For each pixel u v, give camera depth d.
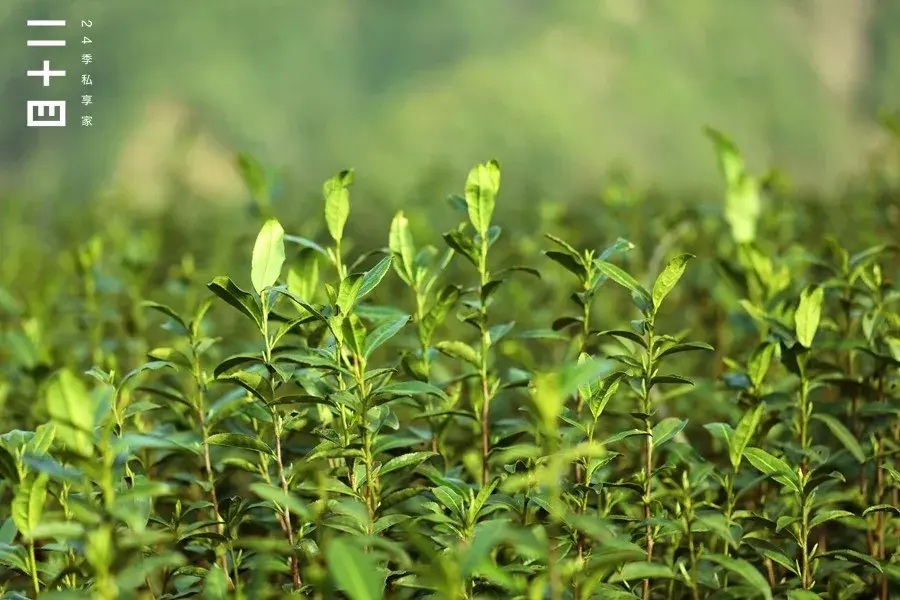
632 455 3.68
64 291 6.76
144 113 48.44
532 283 6.61
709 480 3.42
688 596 3.23
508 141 43.78
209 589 2.38
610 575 2.90
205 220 9.18
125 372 5.27
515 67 48.31
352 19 54.62
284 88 52.50
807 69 51.09
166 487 2.23
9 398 4.29
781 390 3.64
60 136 45.34
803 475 3.11
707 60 50.81
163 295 5.88
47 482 2.52
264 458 3.15
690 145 48.22
